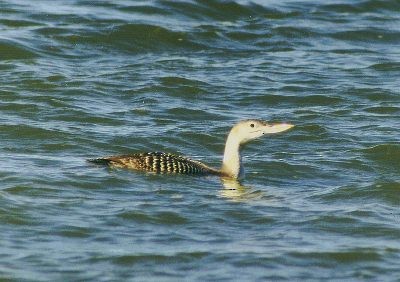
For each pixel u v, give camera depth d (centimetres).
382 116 2130
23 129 1895
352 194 1616
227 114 2120
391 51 2686
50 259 1327
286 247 1381
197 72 2405
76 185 1585
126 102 2158
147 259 1333
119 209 1500
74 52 2502
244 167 1762
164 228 1445
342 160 1819
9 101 2092
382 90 2295
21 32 2564
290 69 2464
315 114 2125
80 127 1953
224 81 2339
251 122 1691
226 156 1700
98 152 1825
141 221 1462
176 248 1370
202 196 1577
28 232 1412
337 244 1397
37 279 1270
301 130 1991
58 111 2052
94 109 2084
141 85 2264
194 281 1277
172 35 2639
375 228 1465
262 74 2412
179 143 1914
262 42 2691
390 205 1570
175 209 1511
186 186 1619
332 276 1305
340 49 2678
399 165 1808
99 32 2603
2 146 1809
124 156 1681
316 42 2723
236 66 2475
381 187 1634
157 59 2505
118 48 2558
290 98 2239
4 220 1443
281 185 1684
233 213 1511
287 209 1537
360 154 1853
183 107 2134
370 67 2503
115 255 1341
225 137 1956
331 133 1984
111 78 2303
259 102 2216
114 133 1931
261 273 1302
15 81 2222
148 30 2633
